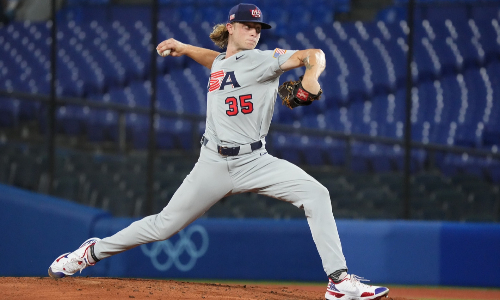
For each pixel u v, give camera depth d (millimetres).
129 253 27656
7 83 44344
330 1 50906
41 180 34375
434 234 27250
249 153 13797
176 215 14273
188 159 36656
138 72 44750
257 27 13883
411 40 28125
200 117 34094
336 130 42250
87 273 27594
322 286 26891
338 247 13719
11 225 27688
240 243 27953
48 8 51844
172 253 27859
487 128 41531
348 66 44562
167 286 14633
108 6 51281
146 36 46938
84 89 43875
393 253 27312
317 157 39938
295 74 42344
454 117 42156
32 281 14367
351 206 34062
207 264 27875
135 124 40688
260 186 13914
